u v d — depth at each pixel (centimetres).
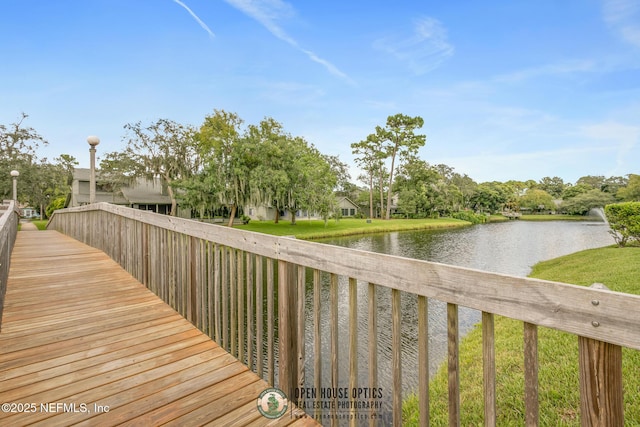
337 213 2275
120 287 367
